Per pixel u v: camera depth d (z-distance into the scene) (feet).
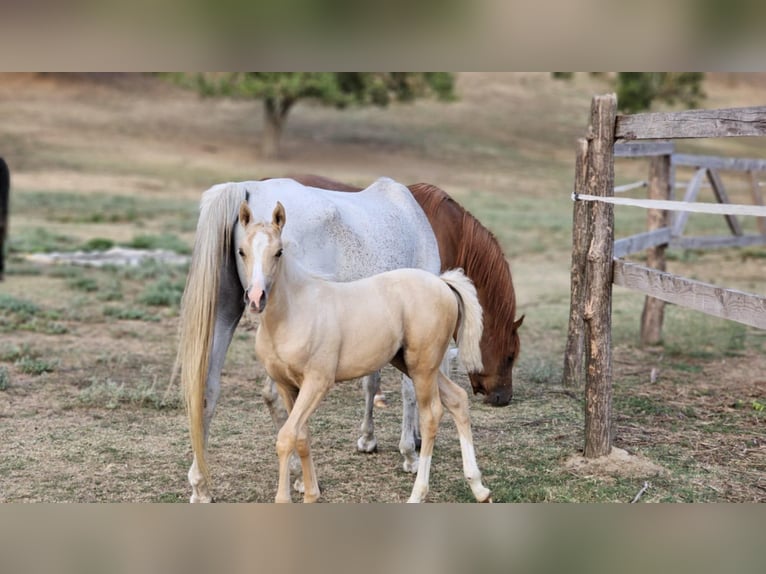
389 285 21.68
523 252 80.43
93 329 43.86
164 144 161.07
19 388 32.71
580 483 23.86
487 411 31.50
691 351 41.42
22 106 173.47
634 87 132.77
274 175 143.13
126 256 68.54
